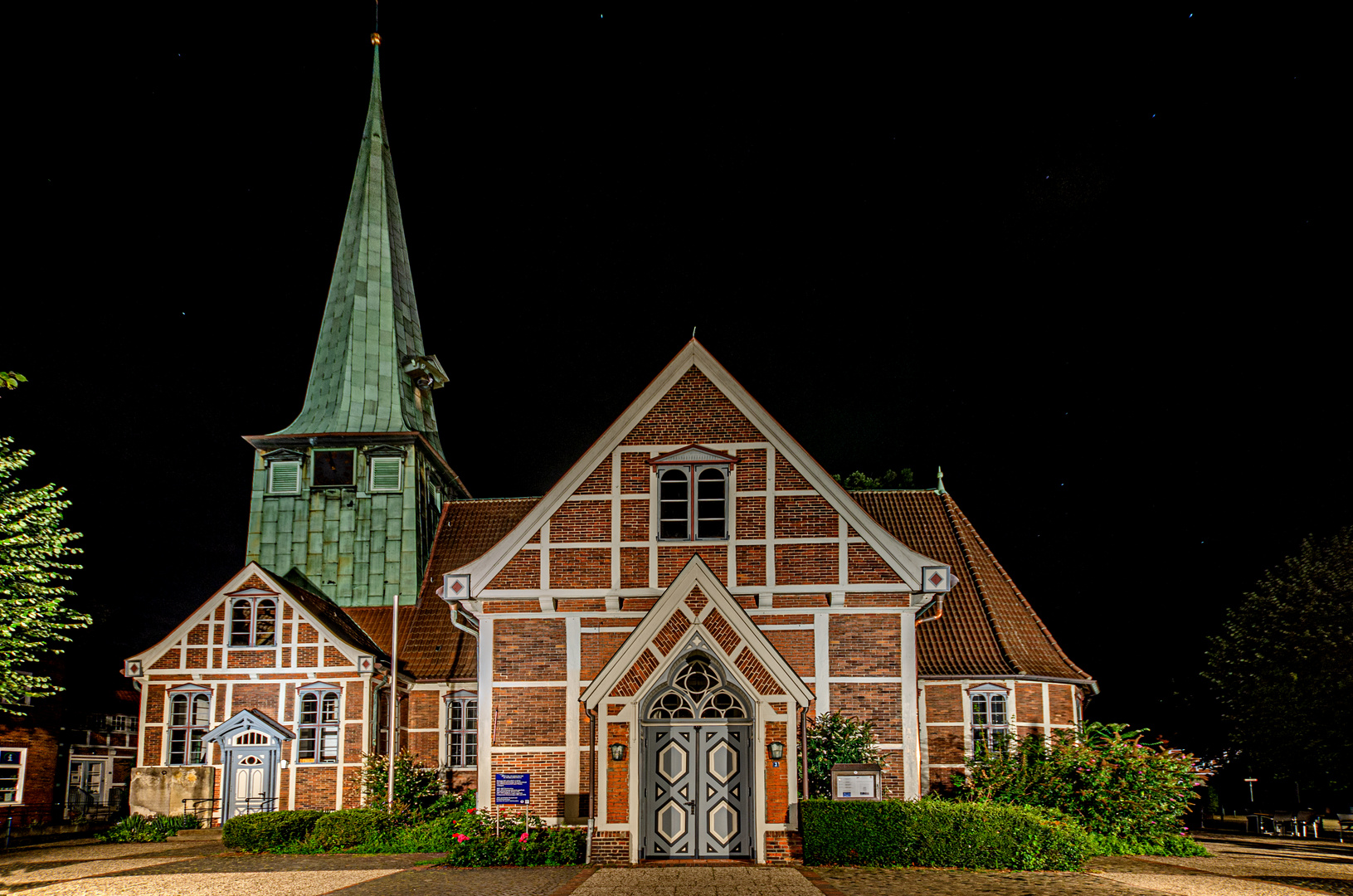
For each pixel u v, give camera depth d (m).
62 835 33.47
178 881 17.47
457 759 31.09
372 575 37.00
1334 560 35.66
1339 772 32.19
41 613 25.02
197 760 30.17
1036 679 27.78
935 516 32.28
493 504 37.19
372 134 45.31
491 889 15.44
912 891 14.74
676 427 23.12
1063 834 17.78
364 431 38.72
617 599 22.39
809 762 20.36
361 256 42.84
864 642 22.03
